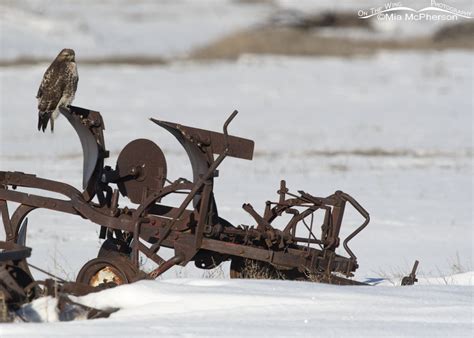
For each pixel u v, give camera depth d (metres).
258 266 33.25
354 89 173.62
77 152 99.94
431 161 93.12
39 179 32.88
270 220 34.06
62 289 26.86
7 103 150.25
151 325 23.72
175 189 31.03
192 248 30.97
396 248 50.25
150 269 40.28
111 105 147.38
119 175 33.34
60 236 52.22
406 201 68.50
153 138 110.12
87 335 22.66
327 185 75.88
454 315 25.28
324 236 33.03
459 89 172.75
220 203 65.38
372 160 93.69
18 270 27.64
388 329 23.75
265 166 89.19
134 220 31.11
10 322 24.78
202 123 125.25
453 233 55.78
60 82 38.03
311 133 117.44
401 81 185.62
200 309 25.38
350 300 26.33
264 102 155.38
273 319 24.42
